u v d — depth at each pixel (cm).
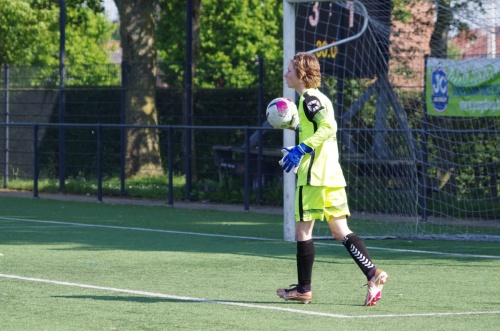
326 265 3388
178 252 3778
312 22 6353
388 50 5478
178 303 2486
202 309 2388
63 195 7300
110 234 4534
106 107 7862
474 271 3247
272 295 2647
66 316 2277
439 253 3825
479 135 5503
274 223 5241
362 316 2292
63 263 3384
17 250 3803
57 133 7756
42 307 2409
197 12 8244
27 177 7800
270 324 2173
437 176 5650
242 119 7350
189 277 3034
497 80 4997
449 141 5466
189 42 6838
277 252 3800
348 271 3222
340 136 5944
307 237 2502
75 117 7900
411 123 5569
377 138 5709
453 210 5541
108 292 2678
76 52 14838
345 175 5928
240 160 6650
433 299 2594
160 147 7781
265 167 6581
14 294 2631
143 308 2400
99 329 2109
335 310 2388
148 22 7975
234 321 2212
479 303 2522
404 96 5522
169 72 11706
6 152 7844
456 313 2345
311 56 2534
